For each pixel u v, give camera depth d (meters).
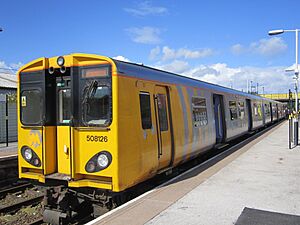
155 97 8.16
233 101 17.48
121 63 6.89
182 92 10.04
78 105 6.87
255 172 9.76
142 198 6.99
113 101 6.46
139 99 7.30
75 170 6.80
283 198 7.03
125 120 6.68
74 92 6.84
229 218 5.78
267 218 5.77
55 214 7.00
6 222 7.97
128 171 6.72
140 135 7.20
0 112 20.31
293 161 11.71
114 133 6.42
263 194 7.34
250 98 22.52
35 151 7.42
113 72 6.50
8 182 12.15
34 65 7.47
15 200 10.03
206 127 12.13
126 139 6.68
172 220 5.68
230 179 8.83
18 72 7.73
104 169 6.53
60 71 7.14
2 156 12.38
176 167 10.55
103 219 5.73
